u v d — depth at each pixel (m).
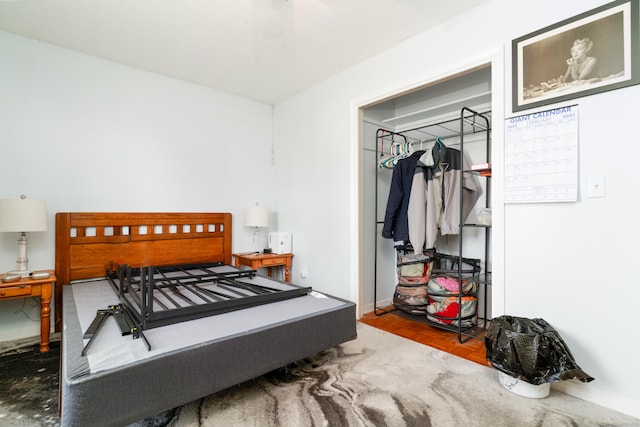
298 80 3.18
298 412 1.45
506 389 1.66
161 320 1.55
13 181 2.37
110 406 1.11
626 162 1.50
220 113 3.46
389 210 2.79
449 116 3.05
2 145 2.33
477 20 2.02
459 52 2.11
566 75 1.67
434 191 2.60
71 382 1.04
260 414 1.44
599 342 1.57
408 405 1.52
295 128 3.55
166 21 2.20
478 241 2.96
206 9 2.06
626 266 1.50
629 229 1.49
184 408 1.48
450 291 2.53
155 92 3.03
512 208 1.87
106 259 2.71
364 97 2.75
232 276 2.66
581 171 1.63
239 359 1.45
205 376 1.34
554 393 1.64
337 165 3.04
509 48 1.88
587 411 1.49
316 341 1.76
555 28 1.71
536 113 1.77
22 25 2.25
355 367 1.91
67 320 1.61
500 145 1.91
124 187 2.86
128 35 2.38
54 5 2.02
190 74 3.06
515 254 1.86
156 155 3.04
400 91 2.48
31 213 2.12
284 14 2.11
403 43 2.45
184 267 2.99
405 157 2.96
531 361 1.54
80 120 2.64
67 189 2.58
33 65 2.44
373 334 2.49
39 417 1.40
